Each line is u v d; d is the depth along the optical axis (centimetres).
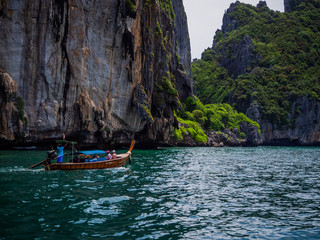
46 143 3381
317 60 14025
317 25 16288
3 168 1694
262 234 713
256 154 4528
